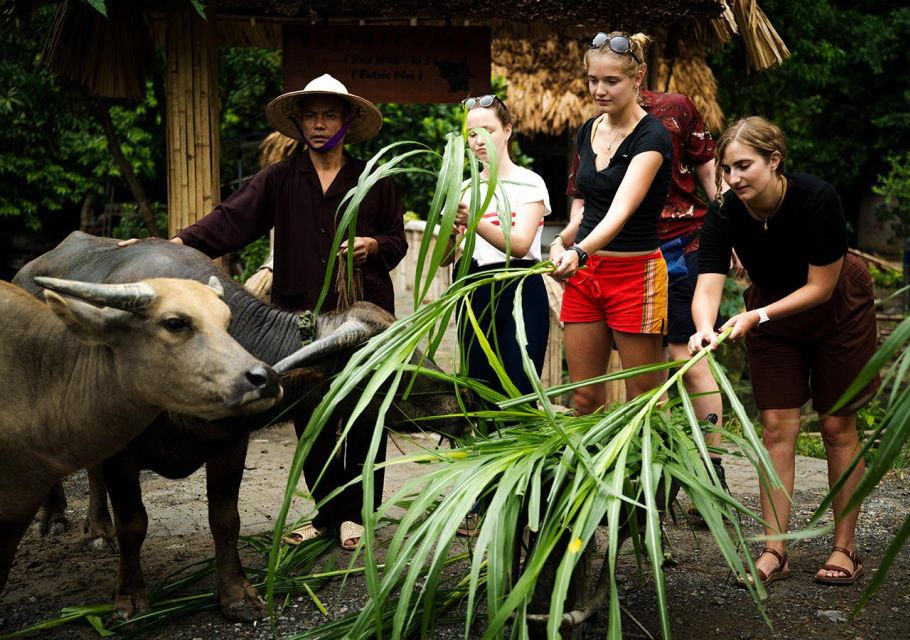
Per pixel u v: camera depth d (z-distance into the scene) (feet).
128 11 20.86
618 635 8.52
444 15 21.13
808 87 59.41
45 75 30.04
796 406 13.23
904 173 47.44
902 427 8.09
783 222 12.32
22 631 11.63
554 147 52.65
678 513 16.26
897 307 48.16
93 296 9.84
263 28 24.47
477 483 9.52
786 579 13.32
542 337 14.62
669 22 21.18
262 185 14.73
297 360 11.14
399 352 10.26
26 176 44.39
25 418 10.87
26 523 11.39
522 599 8.93
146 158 46.14
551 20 21.12
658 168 13.19
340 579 13.26
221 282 12.42
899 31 62.80
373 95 21.86
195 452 12.02
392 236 14.88
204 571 12.94
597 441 10.03
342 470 14.70
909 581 13.25
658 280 13.88
